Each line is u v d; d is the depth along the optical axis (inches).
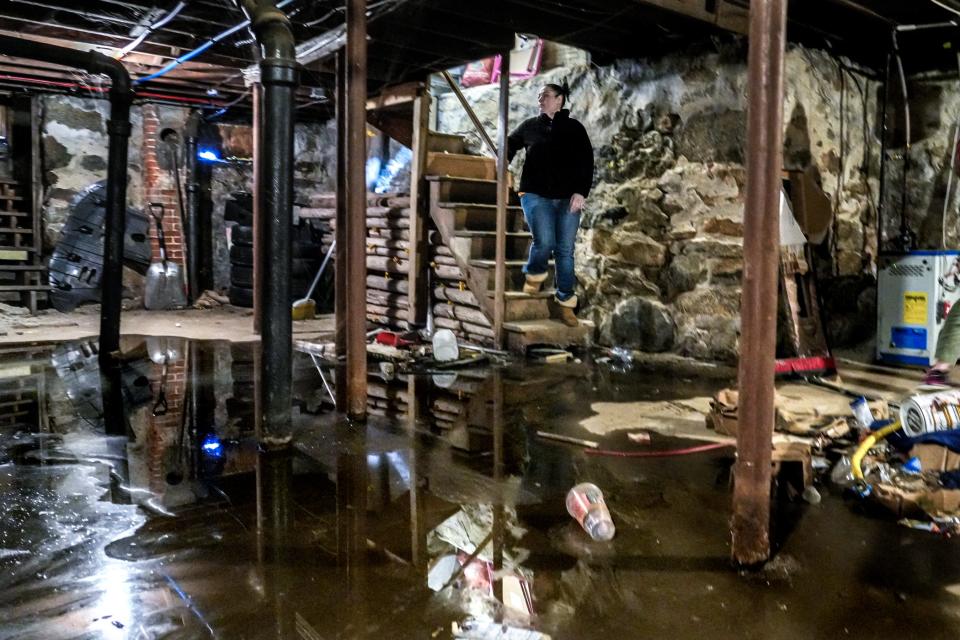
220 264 356.5
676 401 169.2
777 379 188.9
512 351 222.4
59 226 319.0
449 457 129.6
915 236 231.9
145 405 163.6
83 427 145.9
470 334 239.5
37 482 115.0
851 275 230.1
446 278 248.8
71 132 319.6
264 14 128.6
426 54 223.6
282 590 81.4
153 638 71.3
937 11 188.1
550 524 101.2
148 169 330.3
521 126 218.2
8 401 165.5
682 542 95.6
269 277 130.0
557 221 215.3
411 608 77.9
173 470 121.6
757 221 81.5
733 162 206.4
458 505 107.8
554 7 182.9
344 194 201.2
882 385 183.8
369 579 84.4
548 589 82.5
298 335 254.7
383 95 258.1
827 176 217.8
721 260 211.2
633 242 232.1
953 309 124.8
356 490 113.4
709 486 115.8
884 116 233.3
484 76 282.2
